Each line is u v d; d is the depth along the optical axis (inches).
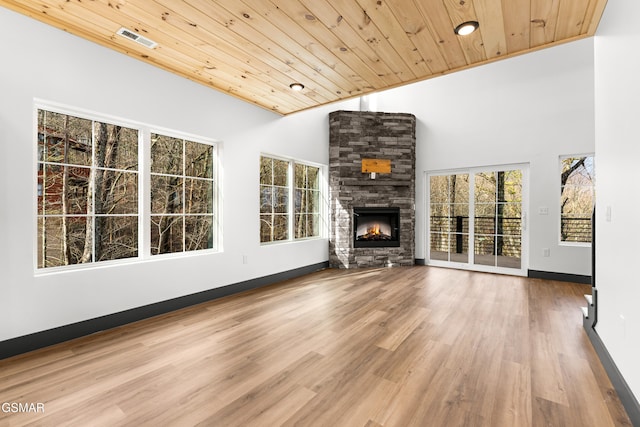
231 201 147.2
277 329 104.0
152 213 123.8
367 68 114.3
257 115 160.4
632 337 61.2
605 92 80.5
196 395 66.7
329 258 215.0
